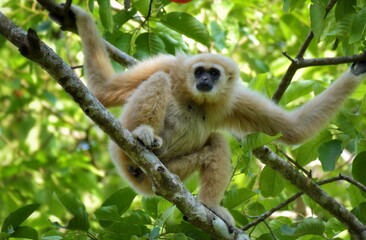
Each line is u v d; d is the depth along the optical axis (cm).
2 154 2314
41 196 1980
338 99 1257
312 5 1076
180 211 1041
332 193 1955
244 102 1270
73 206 1030
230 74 1270
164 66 1259
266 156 1247
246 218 1193
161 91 1111
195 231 1040
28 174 2052
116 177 2273
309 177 1223
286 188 1359
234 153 1308
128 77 1223
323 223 1116
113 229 1015
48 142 2341
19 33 938
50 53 912
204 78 1236
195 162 1178
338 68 2030
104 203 1104
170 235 1062
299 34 1969
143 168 999
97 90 1210
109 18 1133
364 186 1199
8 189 1964
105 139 2491
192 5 1955
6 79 2392
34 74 2262
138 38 1323
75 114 2456
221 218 1110
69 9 1182
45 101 2447
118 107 1244
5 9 1875
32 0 1825
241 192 1161
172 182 1005
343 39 1203
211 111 1262
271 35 2123
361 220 1220
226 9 1811
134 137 1068
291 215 1684
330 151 1217
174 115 1228
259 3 2036
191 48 1895
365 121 1416
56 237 1027
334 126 1356
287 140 1273
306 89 1334
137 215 1051
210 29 1828
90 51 1223
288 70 1228
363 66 1245
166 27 1395
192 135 1238
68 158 2081
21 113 2356
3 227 1004
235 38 1881
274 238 1115
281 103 1344
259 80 1380
